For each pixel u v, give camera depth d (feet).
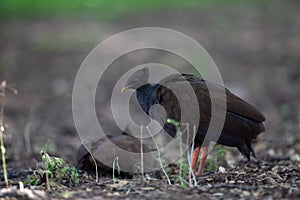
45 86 62.18
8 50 79.82
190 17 110.22
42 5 116.26
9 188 24.31
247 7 124.16
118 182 26.12
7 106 52.26
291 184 25.03
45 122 47.78
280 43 86.17
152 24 100.78
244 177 27.09
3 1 110.93
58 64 72.84
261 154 35.17
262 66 71.15
